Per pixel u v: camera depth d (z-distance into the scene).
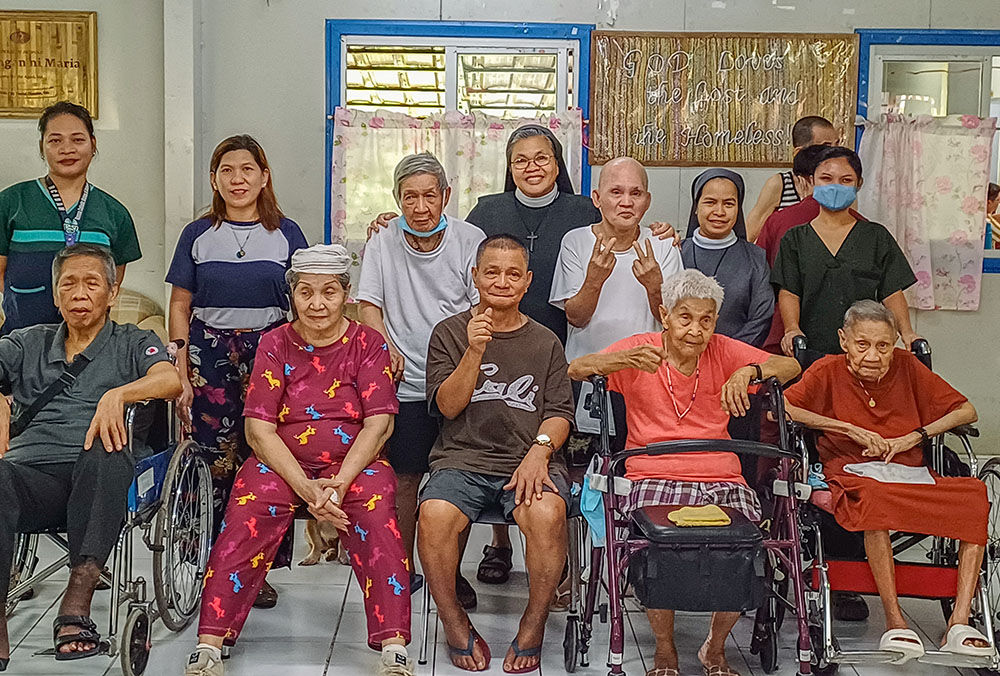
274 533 2.96
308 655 3.12
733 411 2.95
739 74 5.53
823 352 3.64
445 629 3.03
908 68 5.60
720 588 2.66
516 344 3.15
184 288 3.53
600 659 3.12
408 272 3.40
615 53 5.51
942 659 2.85
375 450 3.05
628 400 3.12
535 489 2.93
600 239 3.21
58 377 3.11
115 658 3.08
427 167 3.29
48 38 5.45
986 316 5.71
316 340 3.13
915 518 2.88
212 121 5.50
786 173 4.71
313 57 5.49
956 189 5.58
